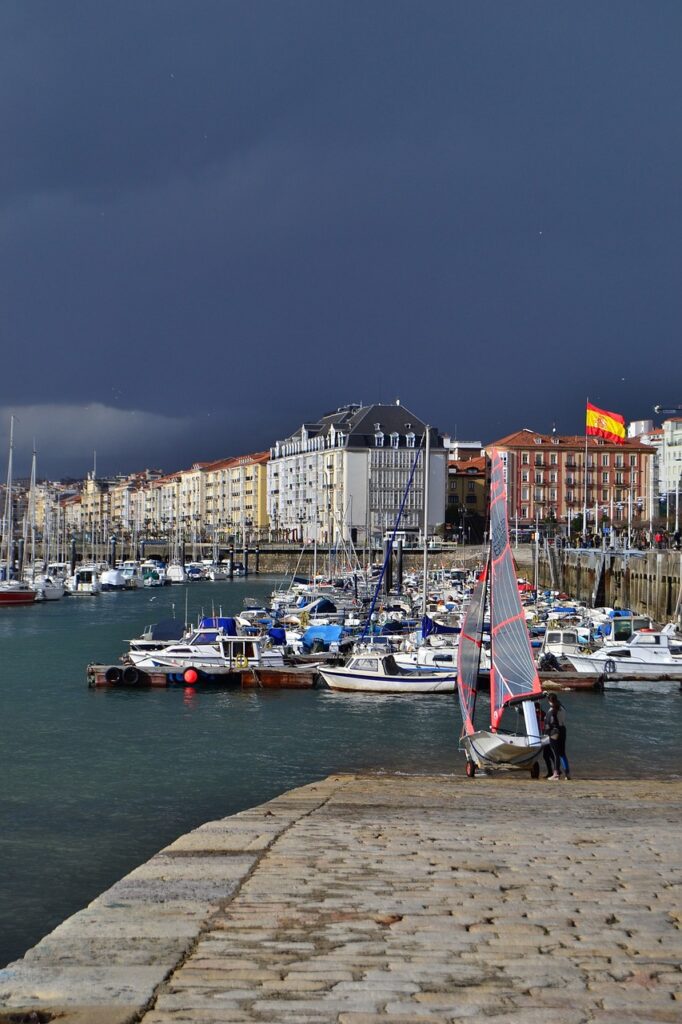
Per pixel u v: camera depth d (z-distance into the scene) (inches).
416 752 1831.9
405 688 2529.5
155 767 1710.1
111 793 1524.4
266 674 2623.0
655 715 2225.6
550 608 4485.7
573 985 444.8
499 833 822.5
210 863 692.7
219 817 1385.3
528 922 542.6
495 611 1542.8
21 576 7283.5
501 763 1408.7
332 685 2581.2
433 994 432.1
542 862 697.0
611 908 572.7
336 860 701.9
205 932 523.8
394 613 4116.6
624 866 684.7
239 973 457.4
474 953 488.1
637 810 979.9
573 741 1934.1
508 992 435.5
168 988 439.5
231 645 2731.3
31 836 1288.1
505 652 1510.8
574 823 885.8
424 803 1026.1
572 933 522.9
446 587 5940.0
